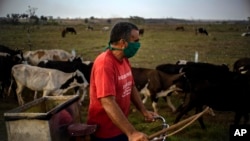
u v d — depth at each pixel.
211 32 49.06
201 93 7.89
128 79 3.00
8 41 32.03
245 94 7.67
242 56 22.59
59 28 53.91
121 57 2.88
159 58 21.64
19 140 2.68
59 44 31.42
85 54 23.88
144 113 3.35
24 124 2.65
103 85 2.68
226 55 23.09
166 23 83.31
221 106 7.94
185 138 7.34
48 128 2.63
